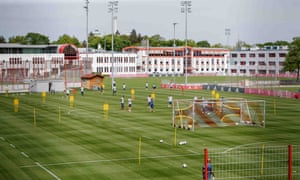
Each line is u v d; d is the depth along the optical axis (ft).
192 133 163.94
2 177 106.63
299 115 215.92
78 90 356.59
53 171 111.45
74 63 519.19
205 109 198.39
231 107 199.62
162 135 158.81
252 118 199.93
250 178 105.40
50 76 415.85
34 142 146.30
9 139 151.33
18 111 222.28
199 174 108.88
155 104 255.70
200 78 598.34
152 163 119.24
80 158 124.47
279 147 139.85
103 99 284.20
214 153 130.52
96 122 187.73
